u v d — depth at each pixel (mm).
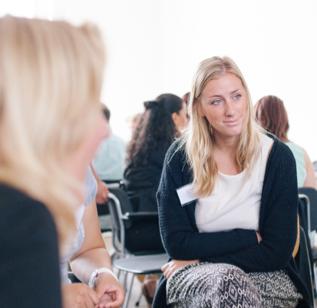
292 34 6207
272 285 2141
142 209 3635
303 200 3172
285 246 2143
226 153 2230
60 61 785
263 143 2207
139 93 6473
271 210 2174
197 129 2217
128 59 6422
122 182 3811
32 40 788
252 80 6363
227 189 2195
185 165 2242
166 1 6469
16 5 5758
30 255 698
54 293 710
